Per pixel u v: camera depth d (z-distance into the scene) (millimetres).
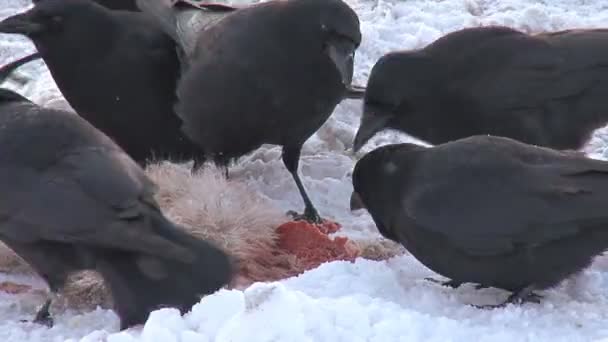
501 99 13266
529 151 10555
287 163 13852
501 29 13656
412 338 8953
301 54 12898
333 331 8805
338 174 14719
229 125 13430
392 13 18516
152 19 14000
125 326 9750
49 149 9836
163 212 11242
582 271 10602
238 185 12688
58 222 9508
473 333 9195
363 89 14453
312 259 11836
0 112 10320
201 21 14008
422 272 11414
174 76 13883
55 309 10750
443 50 13398
